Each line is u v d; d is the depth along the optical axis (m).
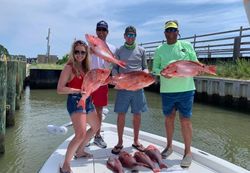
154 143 5.78
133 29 5.11
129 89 4.56
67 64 4.29
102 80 4.26
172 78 4.79
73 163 4.82
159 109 15.08
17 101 14.19
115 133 6.39
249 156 8.09
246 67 15.84
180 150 5.27
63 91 4.21
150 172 4.49
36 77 25.28
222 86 15.43
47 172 4.38
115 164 4.54
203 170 4.64
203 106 15.75
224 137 9.84
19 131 10.13
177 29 4.82
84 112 4.27
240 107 14.32
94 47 4.46
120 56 5.20
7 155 7.82
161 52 4.96
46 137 9.39
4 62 7.90
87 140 4.90
